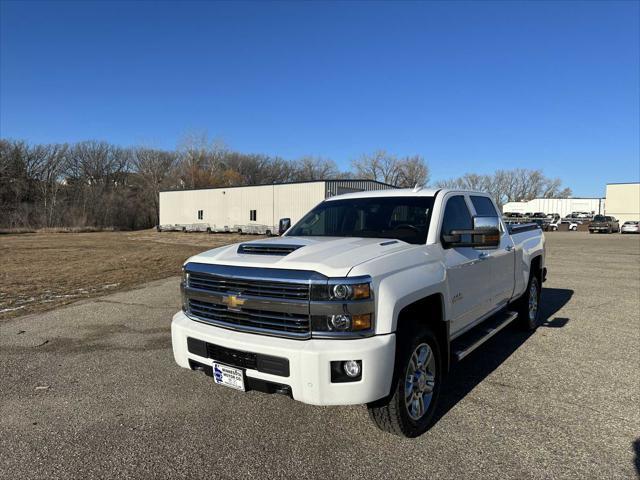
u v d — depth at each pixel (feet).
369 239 12.47
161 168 242.37
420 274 10.89
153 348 18.34
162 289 32.53
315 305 9.43
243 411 12.42
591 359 16.47
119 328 21.45
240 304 10.37
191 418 12.02
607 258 55.26
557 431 11.03
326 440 10.77
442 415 12.00
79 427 11.57
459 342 13.96
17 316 24.06
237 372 10.09
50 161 226.58
